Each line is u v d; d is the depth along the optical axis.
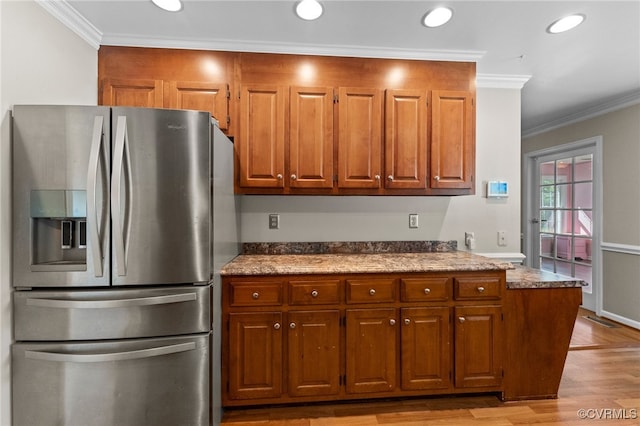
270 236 2.51
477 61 2.40
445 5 1.77
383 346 1.96
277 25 1.96
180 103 2.11
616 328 3.19
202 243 1.59
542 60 2.40
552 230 4.09
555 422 1.86
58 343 1.46
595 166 3.51
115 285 1.50
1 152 1.40
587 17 1.86
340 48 2.21
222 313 1.87
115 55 2.11
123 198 1.49
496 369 2.03
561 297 2.06
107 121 1.48
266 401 1.90
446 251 2.64
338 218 2.56
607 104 3.31
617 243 3.30
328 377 1.93
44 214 1.45
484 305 2.02
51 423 1.46
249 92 2.14
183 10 1.81
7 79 1.43
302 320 1.91
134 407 1.52
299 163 2.17
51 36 1.70
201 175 1.58
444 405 2.02
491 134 2.71
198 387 1.59
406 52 2.25
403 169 2.24
